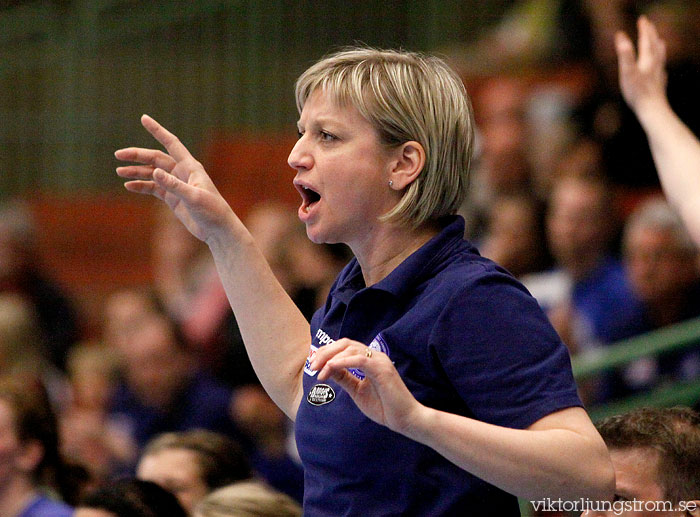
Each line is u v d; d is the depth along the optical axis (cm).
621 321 1477
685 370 1330
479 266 527
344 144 545
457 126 549
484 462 450
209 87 2656
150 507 900
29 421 1127
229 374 1702
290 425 1562
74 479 1164
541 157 1894
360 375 531
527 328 499
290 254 1759
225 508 858
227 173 2564
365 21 2527
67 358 2164
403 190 548
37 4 2800
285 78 2605
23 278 2209
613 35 1977
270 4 2609
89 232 2638
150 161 627
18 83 2775
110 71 2723
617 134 1880
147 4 2711
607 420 659
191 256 2197
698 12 1825
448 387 519
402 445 517
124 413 1708
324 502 538
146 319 1706
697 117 1722
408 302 539
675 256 1451
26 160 2747
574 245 1559
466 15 2430
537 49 2236
